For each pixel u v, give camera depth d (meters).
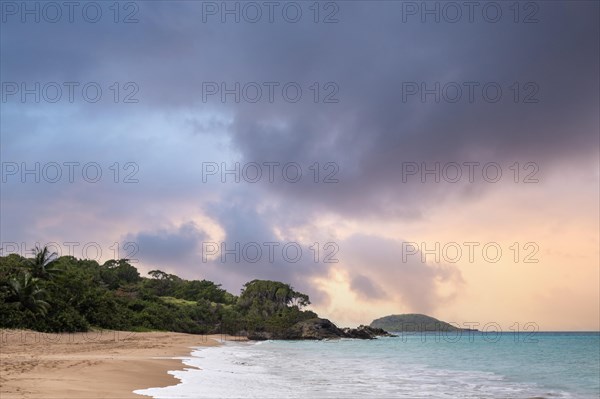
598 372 35.78
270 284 148.88
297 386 22.83
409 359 48.47
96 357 32.78
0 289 61.16
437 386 24.89
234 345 75.06
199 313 122.38
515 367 40.16
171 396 17.80
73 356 32.78
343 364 38.44
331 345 88.75
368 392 21.48
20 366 23.34
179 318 112.62
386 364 39.75
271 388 21.70
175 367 29.36
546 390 24.58
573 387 26.05
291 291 149.25
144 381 21.70
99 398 15.95
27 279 62.47
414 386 24.48
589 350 74.44
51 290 70.00
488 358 52.56
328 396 19.83
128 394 17.45
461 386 25.33
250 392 20.09
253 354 49.50
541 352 66.88
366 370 33.19
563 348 81.44
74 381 19.45
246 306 144.25
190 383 22.03
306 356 49.22
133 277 149.25
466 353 62.88
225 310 132.25
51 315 64.69
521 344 101.25
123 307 92.94
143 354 39.50
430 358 51.25
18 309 59.66
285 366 34.81
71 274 78.31
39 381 18.59
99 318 77.56
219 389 20.55
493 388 24.91
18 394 15.50
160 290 150.25
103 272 122.00
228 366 32.88
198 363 33.84
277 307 144.25
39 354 33.62
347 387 22.98
